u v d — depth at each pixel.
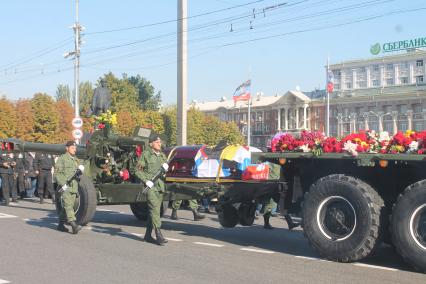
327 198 7.55
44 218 12.55
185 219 12.93
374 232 7.12
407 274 6.82
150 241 9.23
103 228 11.01
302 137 8.24
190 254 8.12
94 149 11.55
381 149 7.34
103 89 17.28
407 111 83.94
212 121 91.31
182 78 23.14
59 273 6.77
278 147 8.46
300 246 9.01
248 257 7.92
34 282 6.31
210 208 14.38
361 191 7.21
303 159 8.01
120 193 10.84
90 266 7.20
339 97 94.31
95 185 11.09
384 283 6.35
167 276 6.64
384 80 94.69
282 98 103.88
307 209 7.72
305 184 8.34
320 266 7.27
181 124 23.20
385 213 7.24
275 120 107.19
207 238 9.80
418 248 6.74
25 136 66.06
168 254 8.11
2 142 15.14
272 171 9.64
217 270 7.00
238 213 9.86
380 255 8.17
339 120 93.88
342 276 6.69
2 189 16.33
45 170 17.06
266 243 9.30
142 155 9.16
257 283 6.32
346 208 7.40
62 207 10.34
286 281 6.41
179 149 10.69
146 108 114.94
